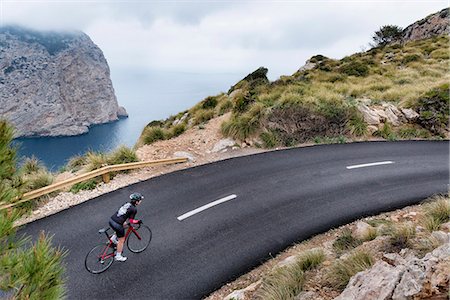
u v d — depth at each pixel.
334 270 6.02
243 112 17.48
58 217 9.69
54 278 2.73
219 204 10.57
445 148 15.54
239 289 7.05
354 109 17.86
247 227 9.31
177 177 12.66
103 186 11.77
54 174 13.23
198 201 10.77
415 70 28.47
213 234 9.01
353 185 11.70
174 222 9.55
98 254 7.82
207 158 14.79
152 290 7.10
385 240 6.62
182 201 10.76
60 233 8.92
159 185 11.92
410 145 16.02
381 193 11.01
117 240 7.79
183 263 7.91
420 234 6.54
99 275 7.47
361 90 22.31
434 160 13.98
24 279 2.49
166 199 10.88
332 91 21.14
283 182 12.10
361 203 10.38
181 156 14.66
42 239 2.80
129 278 7.41
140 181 12.27
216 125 18.58
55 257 2.80
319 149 15.57
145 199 10.87
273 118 16.73
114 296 6.91
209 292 7.09
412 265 4.13
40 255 2.63
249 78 26.45
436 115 17.92
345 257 6.43
